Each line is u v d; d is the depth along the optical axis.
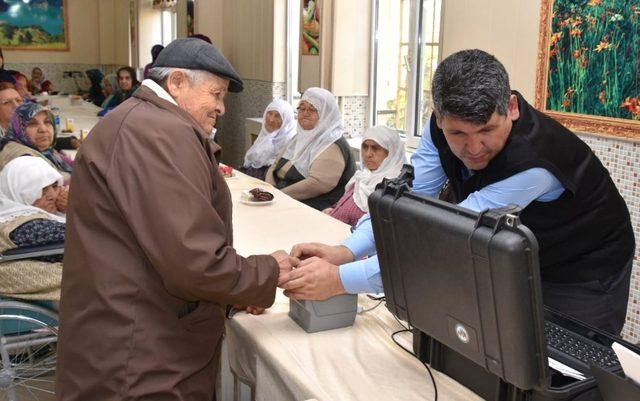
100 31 9.16
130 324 1.21
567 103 2.48
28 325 2.04
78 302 1.24
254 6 5.38
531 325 0.94
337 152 3.29
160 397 1.23
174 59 1.33
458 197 1.43
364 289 1.40
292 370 1.25
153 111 1.25
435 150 1.47
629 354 0.87
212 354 1.35
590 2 2.34
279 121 4.02
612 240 1.40
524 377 0.97
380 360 1.29
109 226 1.21
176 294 1.22
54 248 2.05
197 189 1.19
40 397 2.21
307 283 1.38
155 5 8.05
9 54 8.73
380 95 4.18
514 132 1.22
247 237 2.25
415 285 1.12
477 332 1.01
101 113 6.18
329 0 4.02
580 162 1.29
